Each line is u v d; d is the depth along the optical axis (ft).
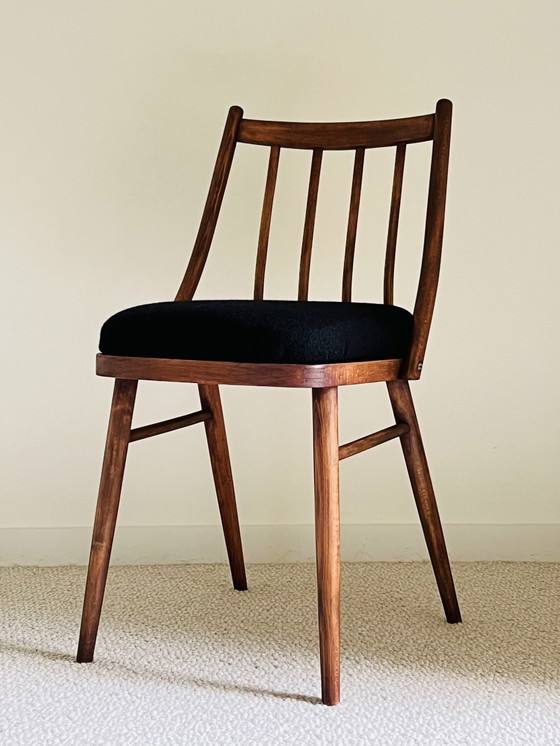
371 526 5.85
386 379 3.97
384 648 4.33
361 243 5.69
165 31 5.62
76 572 5.64
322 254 5.70
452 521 5.89
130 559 5.83
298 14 5.64
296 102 5.67
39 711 3.66
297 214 5.68
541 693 3.83
